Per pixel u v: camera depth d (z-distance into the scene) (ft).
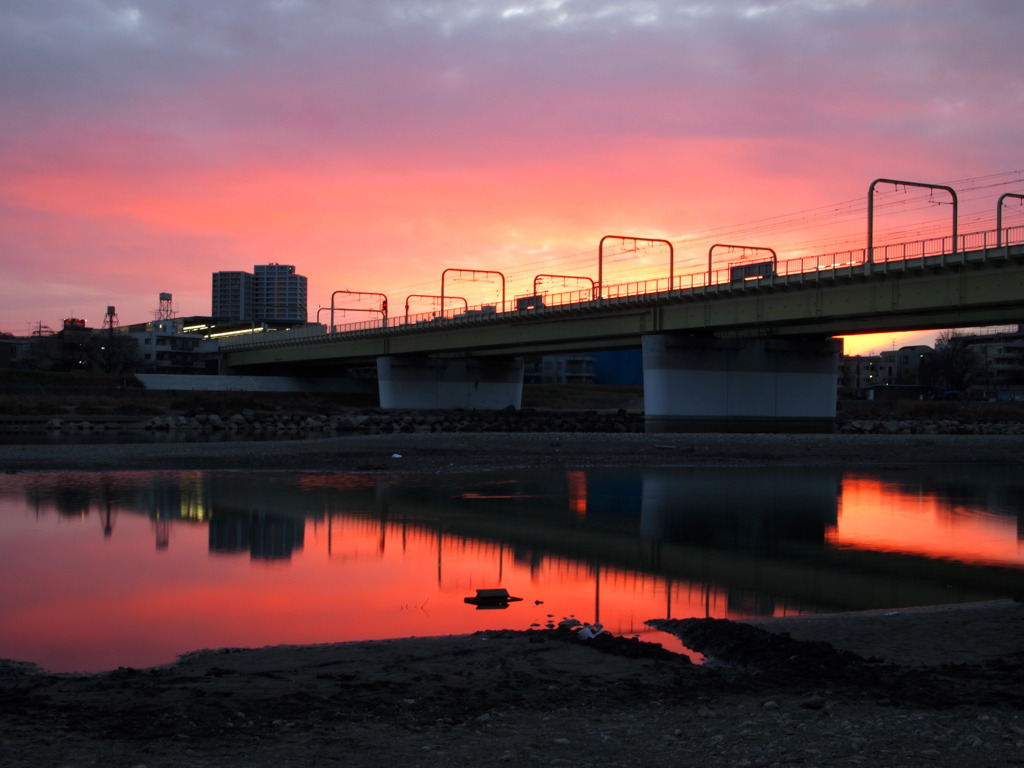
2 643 45.78
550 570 67.00
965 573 67.56
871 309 211.00
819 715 30.12
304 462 156.25
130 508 98.58
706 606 55.67
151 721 28.94
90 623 50.29
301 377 512.22
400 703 31.86
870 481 138.72
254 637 47.19
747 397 284.41
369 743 26.78
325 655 40.63
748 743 26.71
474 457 170.19
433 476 138.31
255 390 483.92
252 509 98.58
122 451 168.66
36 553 72.38
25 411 340.39
